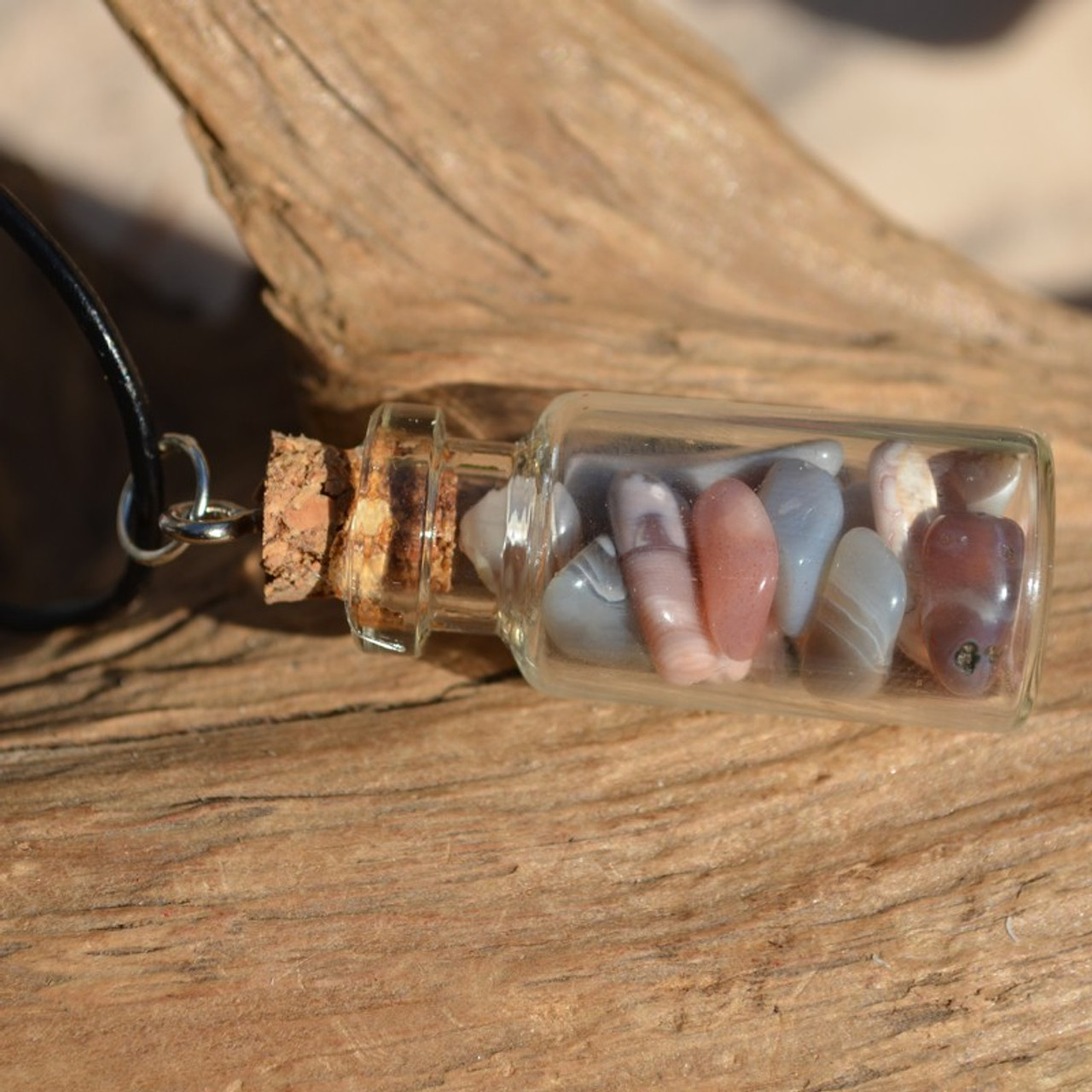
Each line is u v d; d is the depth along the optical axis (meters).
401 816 0.15
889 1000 0.14
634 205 0.17
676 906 0.15
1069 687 0.15
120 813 0.15
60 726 0.16
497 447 0.15
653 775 0.15
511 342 0.16
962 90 0.27
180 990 0.14
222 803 0.15
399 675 0.16
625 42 0.17
